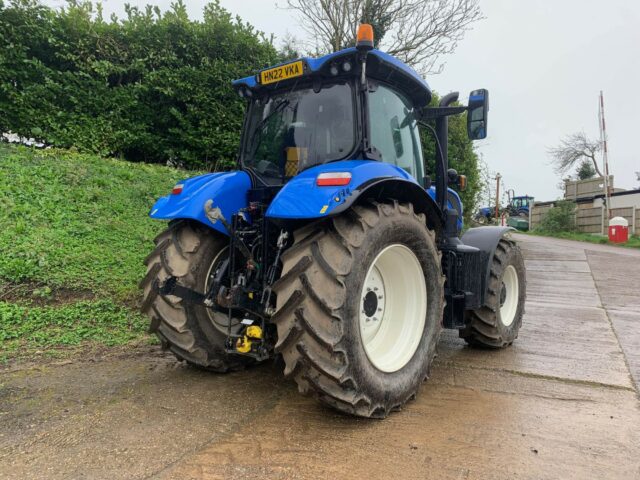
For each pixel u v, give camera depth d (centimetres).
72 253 549
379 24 1059
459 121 1302
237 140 923
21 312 430
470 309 410
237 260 323
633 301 735
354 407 263
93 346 399
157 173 854
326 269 254
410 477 216
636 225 2225
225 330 351
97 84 844
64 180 720
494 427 272
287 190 271
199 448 237
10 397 297
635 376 372
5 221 581
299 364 255
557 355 432
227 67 913
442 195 398
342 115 320
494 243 428
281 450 237
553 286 884
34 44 812
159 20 916
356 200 282
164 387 321
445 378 364
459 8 1063
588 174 4212
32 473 211
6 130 805
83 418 269
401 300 321
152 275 326
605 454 244
